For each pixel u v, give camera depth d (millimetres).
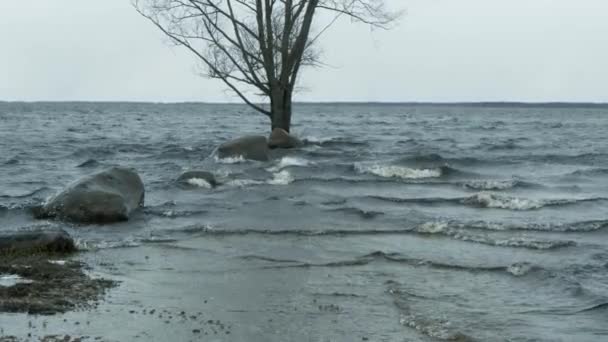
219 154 24234
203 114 112625
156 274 9484
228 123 67000
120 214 13633
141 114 110250
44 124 62250
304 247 11367
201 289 8695
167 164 24375
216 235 12367
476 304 8102
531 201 15766
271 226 13148
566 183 20109
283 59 25328
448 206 15594
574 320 7488
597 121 89375
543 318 7562
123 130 51594
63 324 7109
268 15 24750
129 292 8453
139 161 25797
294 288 8781
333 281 9156
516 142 38844
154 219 13953
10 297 7941
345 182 19234
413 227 13023
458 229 12805
